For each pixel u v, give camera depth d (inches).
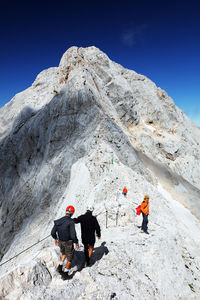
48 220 920.3
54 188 1128.8
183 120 2330.2
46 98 1934.1
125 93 1898.4
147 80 2301.9
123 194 636.1
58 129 1354.6
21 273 215.9
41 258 251.0
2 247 1193.4
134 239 359.9
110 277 240.5
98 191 705.6
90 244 249.1
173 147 1729.8
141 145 1611.7
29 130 1626.5
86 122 1288.1
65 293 197.8
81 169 983.6
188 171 1642.5
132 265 280.8
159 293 257.0
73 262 259.8
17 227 1198.3
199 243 565.6
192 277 350.6
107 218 468.1
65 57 1982.0
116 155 1058.7
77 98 1397.6
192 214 1036.5
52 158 1274.6
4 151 1729.8
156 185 1261.1
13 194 1422.2
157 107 2031.3
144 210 400.2
